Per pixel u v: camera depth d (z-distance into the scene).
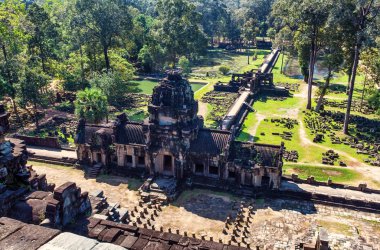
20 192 26.00
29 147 64.75
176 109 50.72
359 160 63.62
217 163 51.75
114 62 108.50
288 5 85.19
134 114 86.88
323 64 83.19
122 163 56.59
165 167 54.66
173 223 44.62
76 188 25.64
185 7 124.69
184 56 144.75
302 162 62.91
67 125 78.56
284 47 142.50
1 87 73.75
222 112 89.44
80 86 100.56
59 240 11.84
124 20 110.56
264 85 109.56
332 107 94.44
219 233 42.75
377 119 84.94
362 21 68.94
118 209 42.25
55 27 114.38
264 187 50.97
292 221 45.12
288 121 83.19
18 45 93.06
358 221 45.25
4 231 12.91
